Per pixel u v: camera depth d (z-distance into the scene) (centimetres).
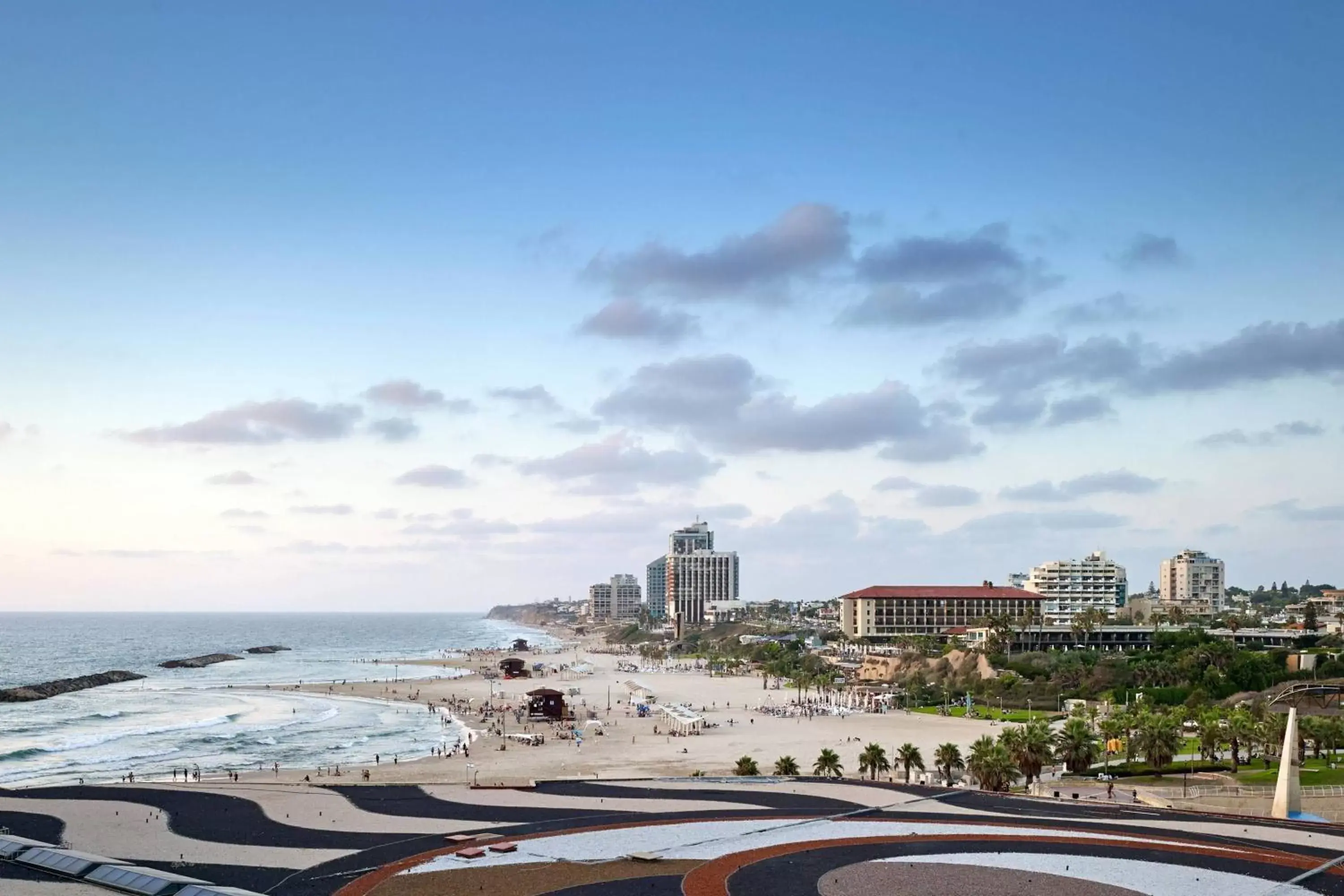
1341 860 8181
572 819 9612
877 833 9106
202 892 6906
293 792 10925
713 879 7575
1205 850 8481
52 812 9788
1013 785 13338
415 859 8075
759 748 18988
